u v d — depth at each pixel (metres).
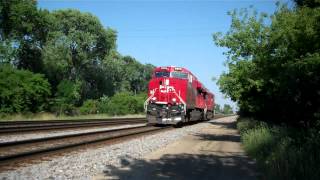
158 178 12.46
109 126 36.38
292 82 16.22
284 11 21.19
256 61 22.48
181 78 36.97
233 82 30.22
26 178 11.63
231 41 27.00
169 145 21.25
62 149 17.41
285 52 17.22
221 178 12.71
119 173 13.12
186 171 13.70
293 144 14.20
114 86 98.56
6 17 62.53
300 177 10.89
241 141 23.62
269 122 24.72
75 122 37.88
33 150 16.25
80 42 78.06
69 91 62.31
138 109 82.88
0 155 15.08
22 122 32.47
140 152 18.16
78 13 81.50
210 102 58.81
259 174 13.39
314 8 15.33
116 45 88.38
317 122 16.91
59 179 11.76
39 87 51.62
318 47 15.09
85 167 13.84
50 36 73.44
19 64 70.31
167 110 36.41
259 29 25.73
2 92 46.44
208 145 21.56
